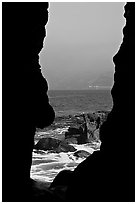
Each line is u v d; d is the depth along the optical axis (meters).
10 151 11.48
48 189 12.17
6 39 11.40
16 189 11.45
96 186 10.96
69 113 67.06
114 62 13.66
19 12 11.89
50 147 27.03
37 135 37.59
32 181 13.96
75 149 27.45
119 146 11.59
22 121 12.41
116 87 13.12
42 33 13.79
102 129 13.53
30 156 13.76
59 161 23.72
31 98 13.02
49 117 14.07
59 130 40.84
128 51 12.44
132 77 11.85
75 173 12.83
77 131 33.62
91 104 96.56
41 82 13.84
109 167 11.49
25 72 12.61
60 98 144.12
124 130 11.60
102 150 13.12
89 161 13.09
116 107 12.95
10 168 11.46
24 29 12.30
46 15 13.74
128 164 10.54
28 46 12.78
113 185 10.56
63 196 11.15
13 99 11.73
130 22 12.64
